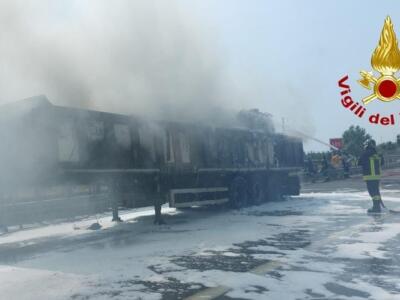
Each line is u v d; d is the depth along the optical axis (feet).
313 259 17.52
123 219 34.71
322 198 47.52
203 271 16.15
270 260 17.60
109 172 26.73
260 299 12.71
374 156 32.17
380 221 27.43
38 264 18.62
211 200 36.11
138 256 19.33
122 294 13.67
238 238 23.18
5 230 23.00
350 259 17.29
